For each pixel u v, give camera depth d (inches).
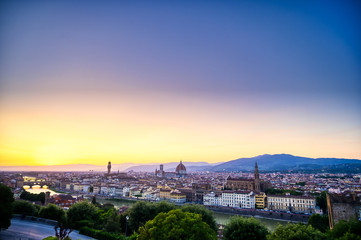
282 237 3346.5
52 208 5447.8
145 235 2979.8
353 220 3312.0
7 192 3993.6
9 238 3686.0
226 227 4463.6
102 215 5565.9
